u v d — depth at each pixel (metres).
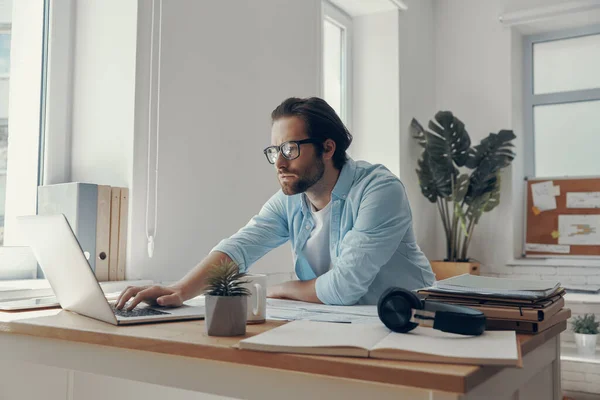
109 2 2.04
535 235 4.12
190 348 0.89
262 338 0.86
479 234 4.12
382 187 1.61
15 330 1.10
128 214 1.93
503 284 1.12
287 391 0.83
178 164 2.08
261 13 2.51
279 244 1.82
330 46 3.65
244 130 2.39
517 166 4.16
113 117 2.00
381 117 3.73
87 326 1.04
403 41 3.78
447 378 0.69
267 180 2.53
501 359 0.72
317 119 1.57
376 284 1.72
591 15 3.89
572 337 3.65
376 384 0.77
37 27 2.06
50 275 1.22
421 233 3.98
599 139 4.06
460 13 4.25
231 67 2.33
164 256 2.03
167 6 2.05
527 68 4.28
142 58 1.97
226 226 2.29
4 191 1.96
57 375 1.69
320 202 1.72
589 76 4.11
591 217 3.98
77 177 2.08
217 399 1.72
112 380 1.78
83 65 2.09
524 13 4.00
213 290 0.96
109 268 1.87
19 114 2.01
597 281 3.81
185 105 2.12
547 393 1.18
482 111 4.16
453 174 3.82
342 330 0.93
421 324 0.89
